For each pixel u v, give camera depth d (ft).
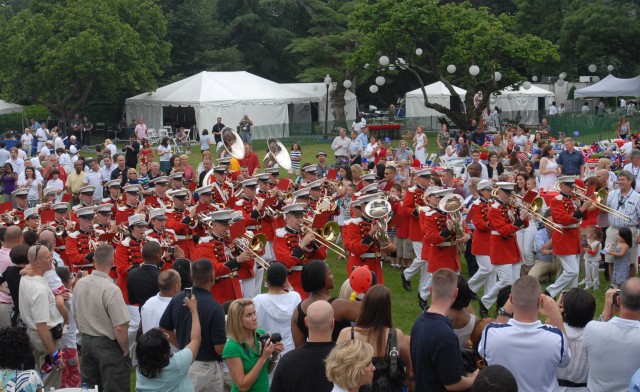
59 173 82.28
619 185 51.65
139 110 169.78
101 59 159.63
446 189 47.26
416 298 51.85
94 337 31.89
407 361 24.14
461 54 133.18
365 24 141.38
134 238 42.70
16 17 165.89
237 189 63.16
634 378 22.25
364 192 53.88
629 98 188.85
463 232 46.03
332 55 184.96
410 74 217.97
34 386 26.02
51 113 180.45
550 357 23.16
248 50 212.23
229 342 26.66
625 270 49.03
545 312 25.45
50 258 33.47
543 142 79.25
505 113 173.37
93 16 162.40
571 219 47.88
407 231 57.16
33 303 32.55
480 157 78.23
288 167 80.64
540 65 157.07
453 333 23.00
